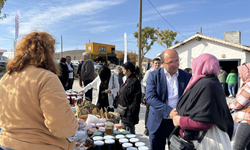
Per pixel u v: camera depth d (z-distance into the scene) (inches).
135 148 78.6
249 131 102.0
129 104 125.3
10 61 54.8
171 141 76.0
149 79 102.9
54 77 52.2
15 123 50.3
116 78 165.9
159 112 97.7
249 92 99.4
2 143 51.1
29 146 48.8
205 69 66.7
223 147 63.3
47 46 55.1
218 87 64.0
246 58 412.2
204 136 66.1
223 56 438.6
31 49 53.1
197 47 478.9
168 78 99.7
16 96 50.5
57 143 52.7
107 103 163.6
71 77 342.3
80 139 89.2
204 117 61.4
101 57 1863.9
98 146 80.5
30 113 49.9
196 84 67.3
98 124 108.0
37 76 50.7
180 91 97.1
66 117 49.7
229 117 70.3
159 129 100.3
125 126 126.8
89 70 241.4
